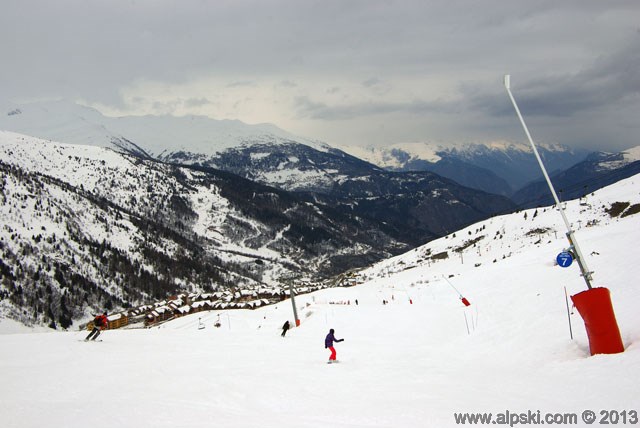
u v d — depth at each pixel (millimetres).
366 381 19172
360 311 49562
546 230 104812
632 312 19641
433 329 33125
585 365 15633
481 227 137000
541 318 24750
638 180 114750
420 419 13008
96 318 37625
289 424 13086
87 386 19094
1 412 15055
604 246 37375
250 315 84375
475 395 15133
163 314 143500
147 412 14711
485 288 41312
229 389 18125
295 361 25609
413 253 166375
